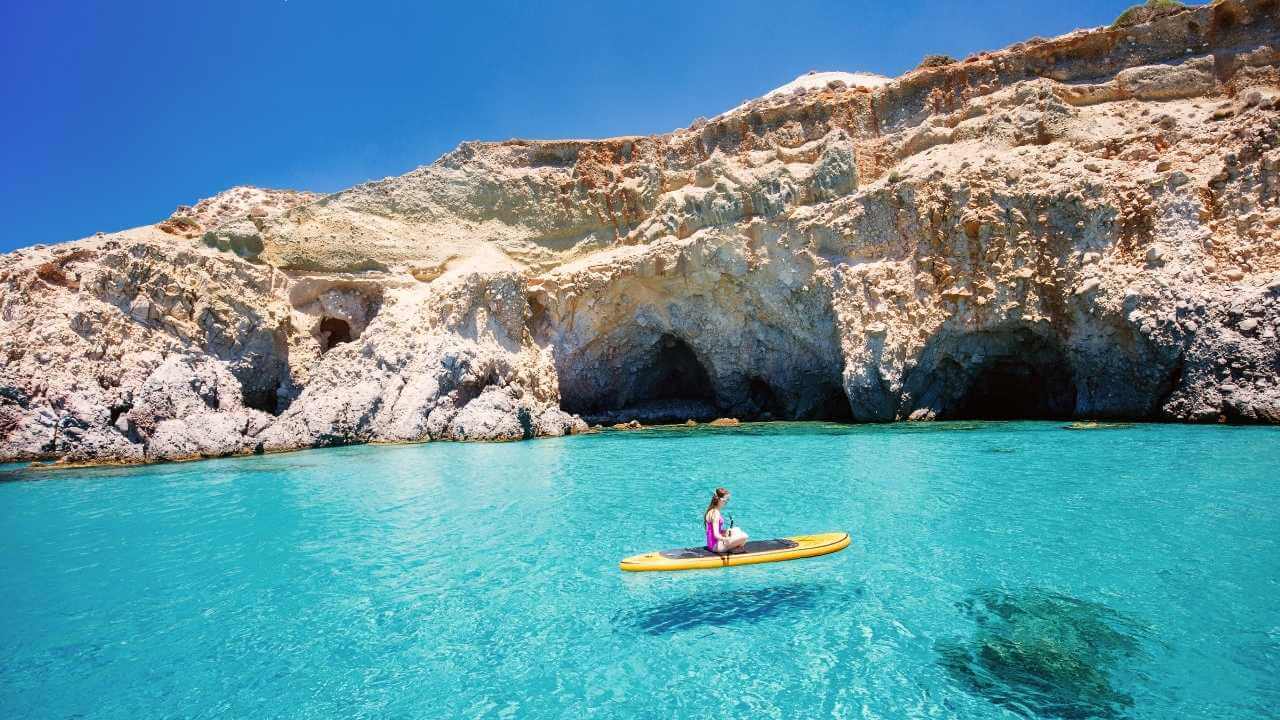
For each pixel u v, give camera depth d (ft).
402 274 120.78
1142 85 100.68
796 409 118.52
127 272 103.55
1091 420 88.99
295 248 120.16
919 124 111.04
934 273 96.89
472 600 31.86
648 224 120.47
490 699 22.97
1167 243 84.43
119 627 30.04
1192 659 23.65
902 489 50.80
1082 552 34.55
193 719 22.17
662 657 25.53
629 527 43.86
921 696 22.07
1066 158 94.17
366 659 26.20
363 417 100.78
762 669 24.31
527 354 115.55
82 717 22.53
